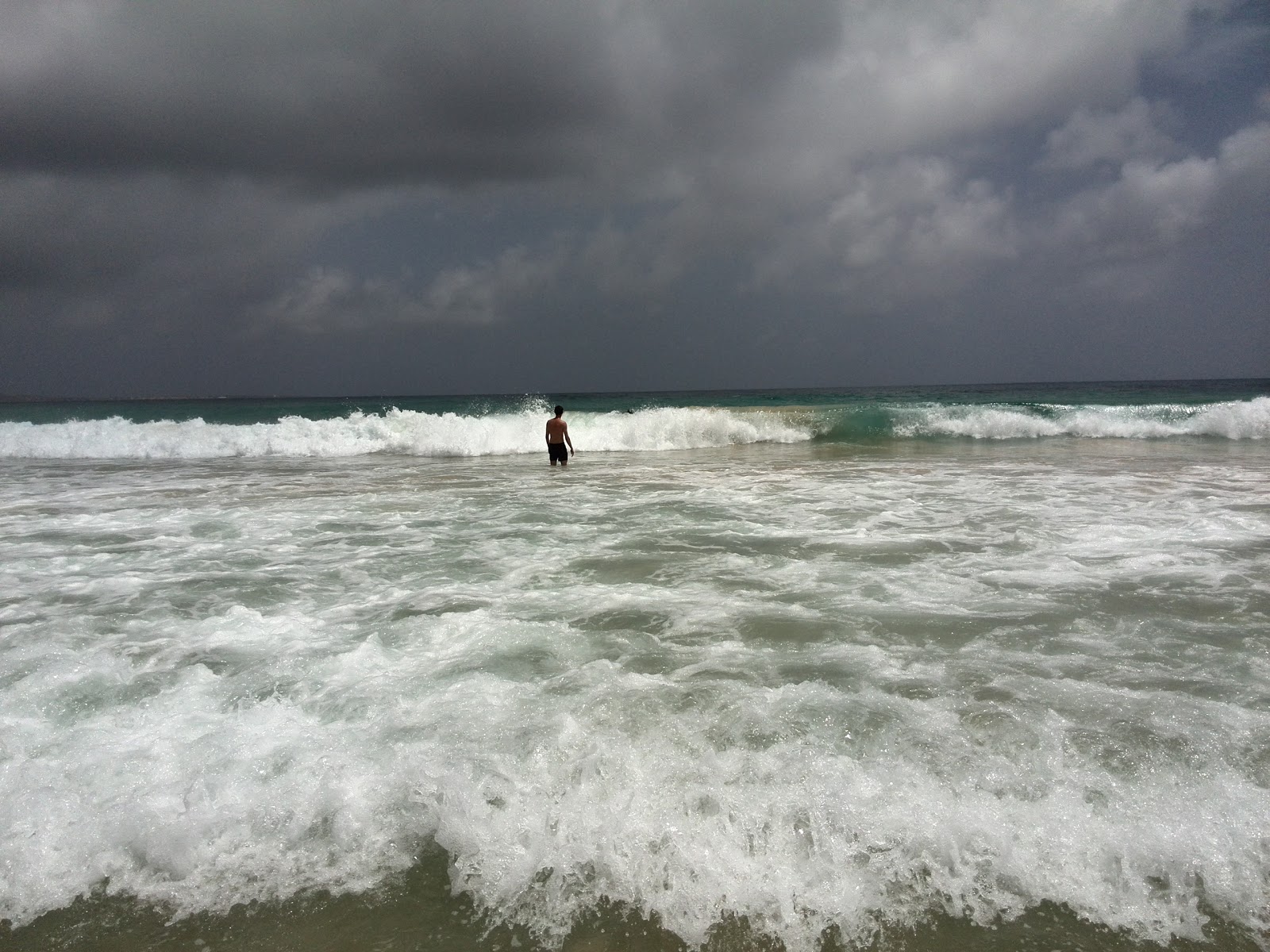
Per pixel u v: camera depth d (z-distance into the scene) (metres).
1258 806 2.74
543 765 3.05
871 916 2.35
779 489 10.95
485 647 4.43
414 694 3.74
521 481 12.57
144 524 8.72
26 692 3.83
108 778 3.02
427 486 12.05
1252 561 6.16
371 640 4.46
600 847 2.63
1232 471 12.12
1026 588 5.50
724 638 4.55
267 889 2.52
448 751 3.15
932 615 4.92
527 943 2.29
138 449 19.27
